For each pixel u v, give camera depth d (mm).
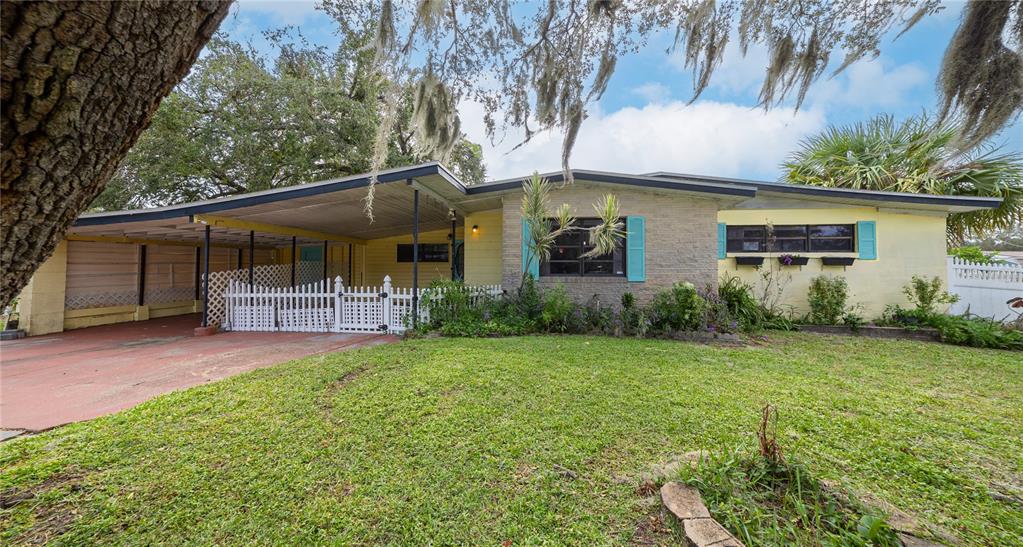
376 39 2535
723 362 4648
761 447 2076
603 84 2703
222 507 1938
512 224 7707
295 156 11273
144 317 9844
